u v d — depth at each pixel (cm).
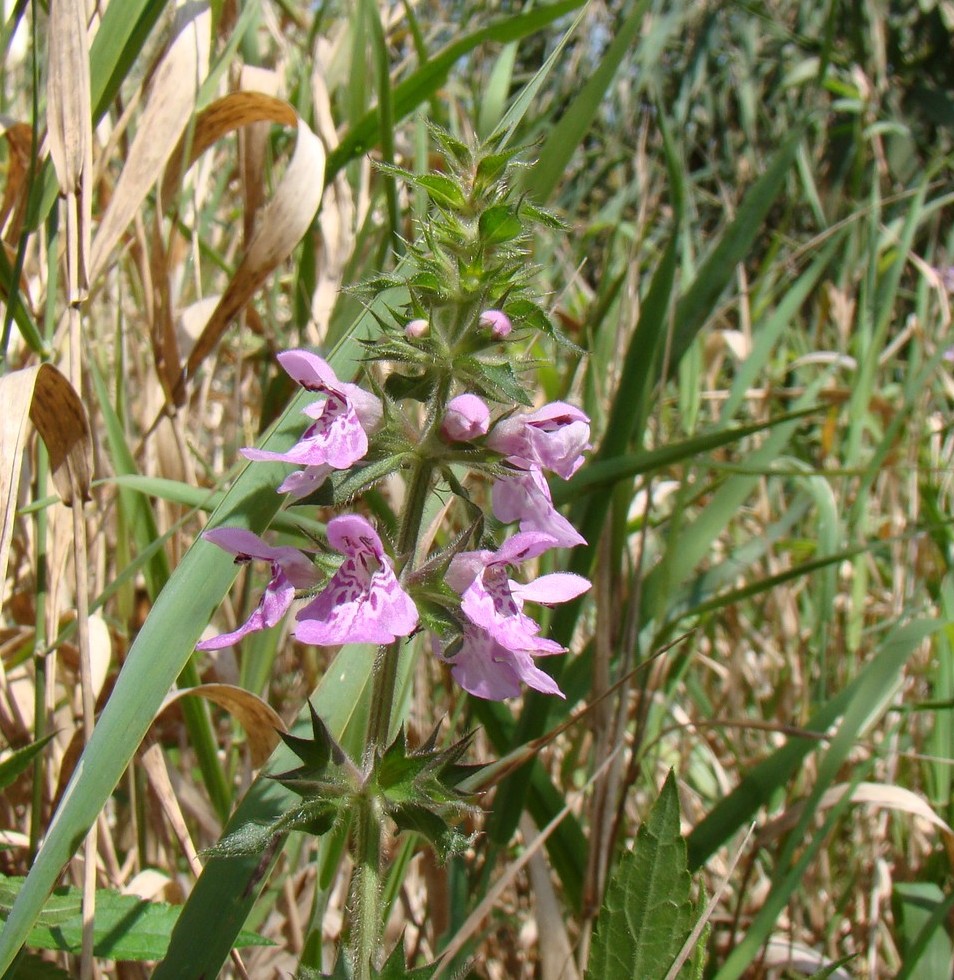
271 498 16
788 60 60
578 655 20
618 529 19
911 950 17
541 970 19
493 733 19
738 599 20
